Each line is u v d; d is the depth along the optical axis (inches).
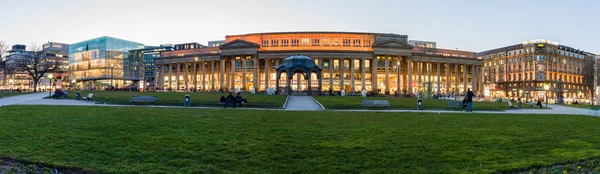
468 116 1192.2
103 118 956.0
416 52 5378.9
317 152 564.1
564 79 5787.4
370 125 889.5
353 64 4822.8
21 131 725.3
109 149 572.1
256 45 4857.3
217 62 5447.8
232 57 4985.2
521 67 5728.3
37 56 4638.3
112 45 6781.5
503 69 6097.4
